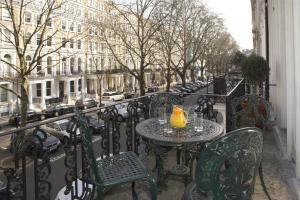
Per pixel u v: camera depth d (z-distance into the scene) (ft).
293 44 13.94
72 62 151.64
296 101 12.93
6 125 93.35
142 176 9.73
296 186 12.01
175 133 11.64
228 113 16.26
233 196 6.76
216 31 144.15
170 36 98.02
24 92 48.83
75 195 10.96
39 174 9.08
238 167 6.74
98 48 164.86
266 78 30.91
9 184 8.49
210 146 6.61
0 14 87.04
